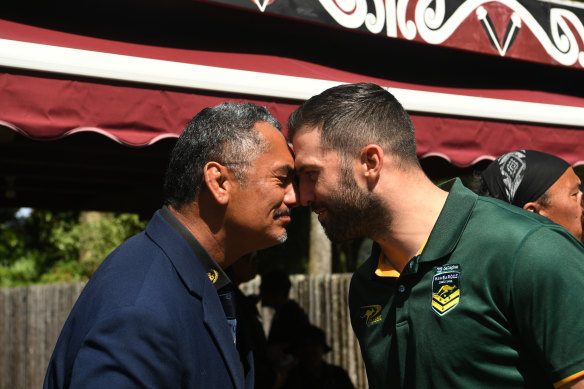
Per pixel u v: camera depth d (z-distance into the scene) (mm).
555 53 3180
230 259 1615
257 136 1508
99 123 1977
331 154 1499
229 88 2191
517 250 1288
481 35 2951
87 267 11477
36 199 5406
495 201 1458
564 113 2955
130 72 2027
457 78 3252
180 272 1407
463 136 2650
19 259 15945
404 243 1510
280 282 4543
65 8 2443
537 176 1885
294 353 4121
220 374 1400
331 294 7070
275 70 2482
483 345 1322
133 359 1204
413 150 1542
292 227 11383
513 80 3504
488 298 1315
